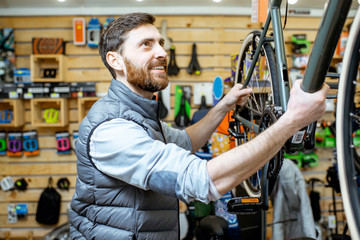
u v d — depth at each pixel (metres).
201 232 2.11
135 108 1.15
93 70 3.72
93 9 3.62
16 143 3.65
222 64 3.73
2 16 3.67
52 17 3.69
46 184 3.75
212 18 3.71
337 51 3.58
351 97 0.68
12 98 3.51
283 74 1.06
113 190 1.05
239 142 1.67
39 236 3.68
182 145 1.47
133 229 1.04
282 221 2.53
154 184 0.87
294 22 3.74
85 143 1.04
